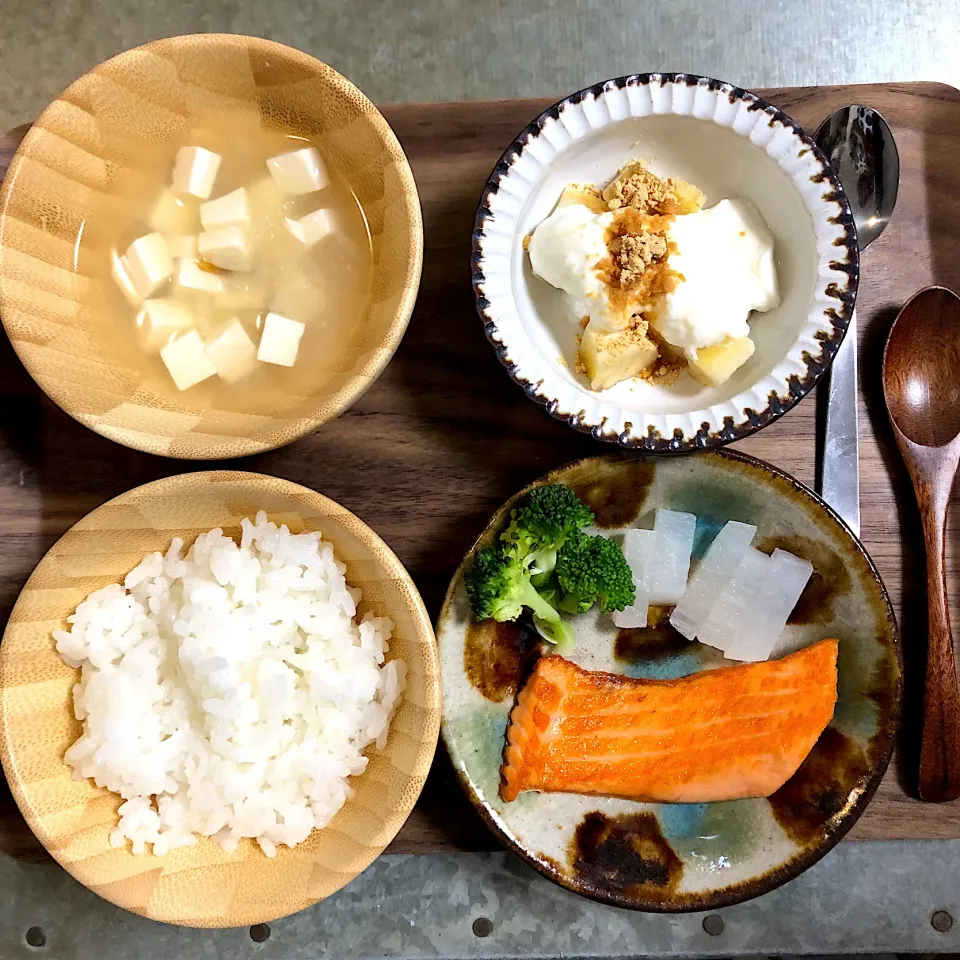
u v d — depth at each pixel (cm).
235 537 36
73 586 34
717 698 37
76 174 34
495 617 35
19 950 38
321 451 37
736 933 39
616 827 37
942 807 37
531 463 37
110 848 34
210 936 39
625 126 35
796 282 35
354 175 34
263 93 34
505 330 34
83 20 43
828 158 37
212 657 34
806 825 36
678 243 34
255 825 34
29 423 37
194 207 35
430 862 39
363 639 35
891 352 38
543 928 39
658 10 43
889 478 38
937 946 38
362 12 43
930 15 43
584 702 36
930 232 38
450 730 35
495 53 43
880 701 36
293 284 35
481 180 37
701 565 38
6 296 32
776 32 43
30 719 33
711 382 35
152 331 34
